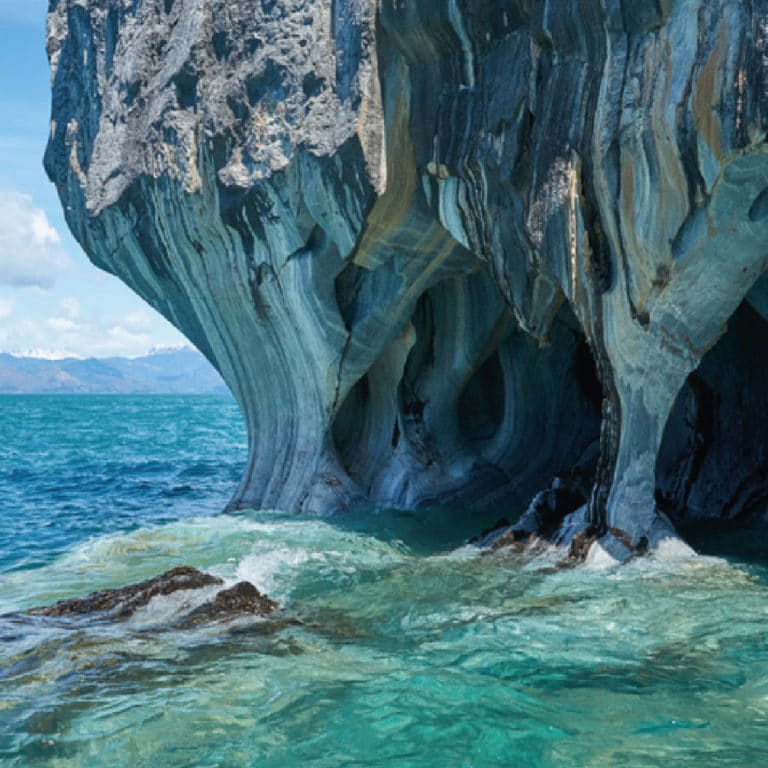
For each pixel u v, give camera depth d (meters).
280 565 8.58
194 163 10.91
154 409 91.50
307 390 11.66
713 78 6.19
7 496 15.91
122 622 6.59
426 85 9.01
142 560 9.26
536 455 12.46
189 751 4.57
